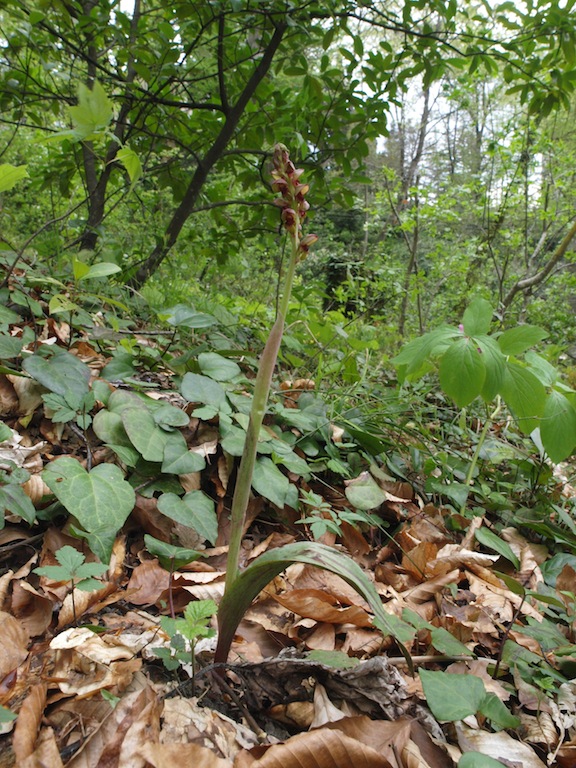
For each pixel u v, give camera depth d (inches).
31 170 170.4
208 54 180.4
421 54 151.3
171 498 64.9
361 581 38.9
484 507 102.6
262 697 46.2
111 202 213.3
